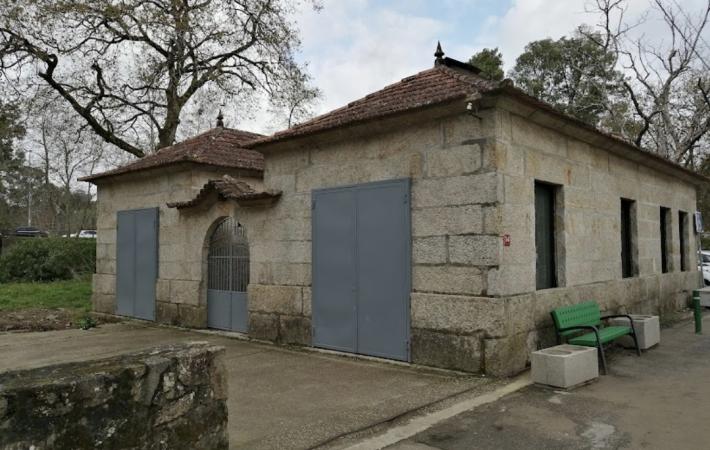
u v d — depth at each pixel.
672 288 12.34
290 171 8.79
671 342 8.74
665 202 12.32
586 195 8.59
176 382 3.32
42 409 2.67
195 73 20.17
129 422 3.05
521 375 6.42
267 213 9.17
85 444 2.84
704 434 4.50
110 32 17.75
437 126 6.92
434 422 4.80
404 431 4.59
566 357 5.77
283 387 6.07
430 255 6.91
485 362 6.29
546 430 4.60
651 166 11.37
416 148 7.14
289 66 20.20
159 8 17.61
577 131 7.91
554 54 32.50
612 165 9.62
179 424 3.33
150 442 3.15
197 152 11.32
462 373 6.46
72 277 20.89
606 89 23.55
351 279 7.80
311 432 4.56
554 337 7.31
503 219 6.42
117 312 12.69
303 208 8.58
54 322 12.03
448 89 7.05
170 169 11.19
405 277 7.14
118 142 19.83
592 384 6.08
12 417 2.57
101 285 13.27
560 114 7.09
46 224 51.00
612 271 9.37
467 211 6.57
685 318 11.53
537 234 7.61
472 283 6.48
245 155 12.22
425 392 5.74
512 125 6.74
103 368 3.03
